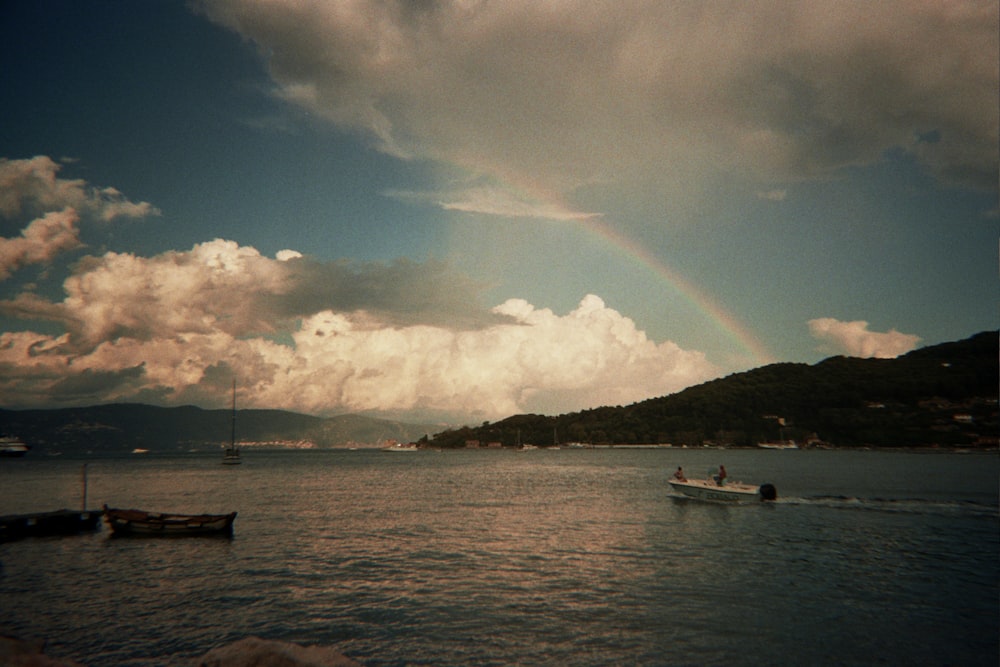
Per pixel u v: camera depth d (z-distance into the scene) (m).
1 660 11.68
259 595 30.75
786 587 31.73
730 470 146.25
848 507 65.44
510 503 72.69
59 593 31.69
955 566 36.47
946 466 160.25
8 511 71.88
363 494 87.12
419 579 33.66
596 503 71.94
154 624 26.47
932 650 23.14
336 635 24.92
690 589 31.39
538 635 24.81
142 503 77.25
